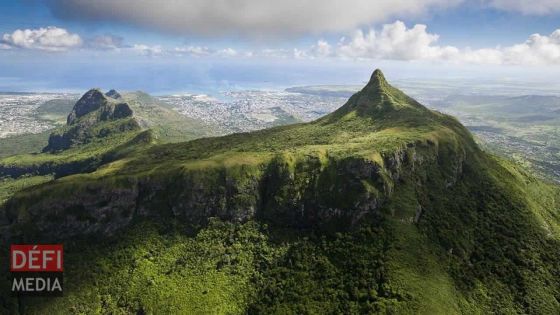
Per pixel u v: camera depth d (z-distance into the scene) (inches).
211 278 6328.7
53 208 7066.9
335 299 5565.9
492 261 6230.3
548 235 6943.9
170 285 6279.5
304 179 6904.5
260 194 7135.8
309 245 6397.6
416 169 7086.6
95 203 7140.8
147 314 5954.7
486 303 5634.8
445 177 7253.9
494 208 7126.0
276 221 6884.8
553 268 6373.0
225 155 7760.8
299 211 6752.0
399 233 6063.0
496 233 6692.9
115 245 6963.6
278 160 7170.3
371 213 6338.6
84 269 6673.2
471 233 6584.6
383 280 5487.2
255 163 7303.2
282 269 6220.5
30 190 7357.3
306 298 5698.8
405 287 5334.6
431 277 5585.6
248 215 6978.4
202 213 7037.4
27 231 6973.4
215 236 6850.4
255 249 6624.0
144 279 6417.3
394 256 5733.3
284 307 5674.2
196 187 7057.1
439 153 7514.8
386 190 6471.5
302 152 7327.8
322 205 6589.6
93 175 7677.2
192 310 5851.4
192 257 6668.3
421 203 6678.2
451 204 6909.5
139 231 7076.8
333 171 6781.5
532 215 7239.2
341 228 6392.7
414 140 7273.6
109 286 6456.7
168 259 6697.8
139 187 7372.1
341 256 6058.1
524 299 5802.2
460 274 5880.9
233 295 6043.3
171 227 7062.0
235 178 7081.7
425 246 6043.3
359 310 5319.9
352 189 6461.6
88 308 6235.2
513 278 6053.2
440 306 5206.7
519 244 6579.7
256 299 5935.0
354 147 7239.2
